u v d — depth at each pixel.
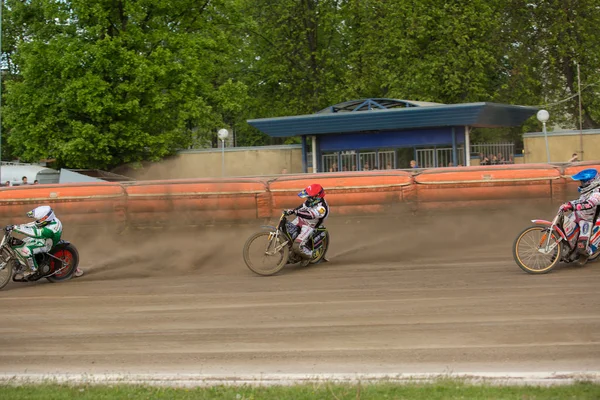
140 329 8.12
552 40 35.12
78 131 30.64
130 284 11.42
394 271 11.27
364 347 6.90
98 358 6.98
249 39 39.00
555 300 8.48
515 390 5.25
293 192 16.33
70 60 29.75
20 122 31.34
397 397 5.14
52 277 12.04
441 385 5.42
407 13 35.09
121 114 31.27
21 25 36.84
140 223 16.78
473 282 9.91
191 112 31.95
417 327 7.56
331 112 30.86
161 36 31.53
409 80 34.47
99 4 30.45
